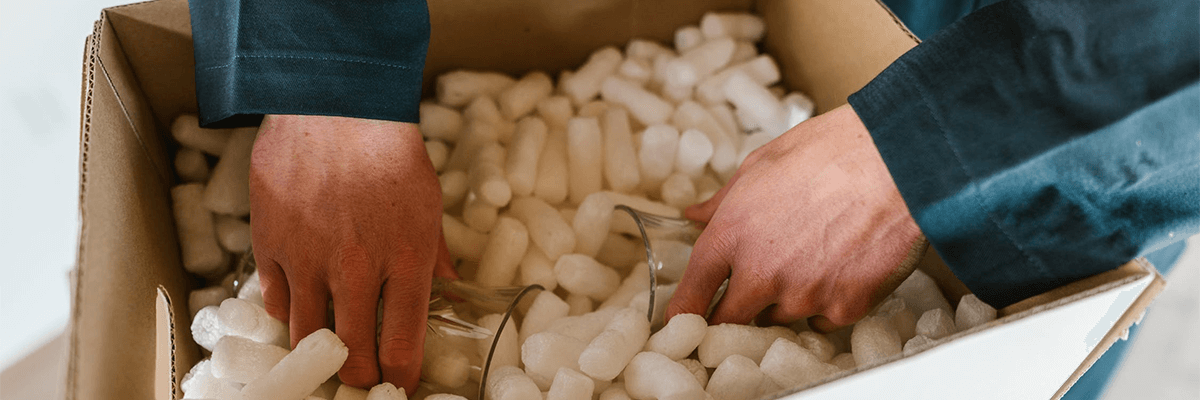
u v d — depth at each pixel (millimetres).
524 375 521
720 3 718
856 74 623
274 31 525
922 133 492
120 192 501
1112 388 896
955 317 560
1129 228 469
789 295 539
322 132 548
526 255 617
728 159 682
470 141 660
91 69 498
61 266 885
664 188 665
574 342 536
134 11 555
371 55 543
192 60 593
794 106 679
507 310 519
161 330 520
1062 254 480
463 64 689
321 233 535
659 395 512
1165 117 441
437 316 543
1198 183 454
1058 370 471
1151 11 444
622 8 697
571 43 708
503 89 694
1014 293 505
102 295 438
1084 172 461
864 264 532
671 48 740
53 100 909
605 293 606
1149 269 441
